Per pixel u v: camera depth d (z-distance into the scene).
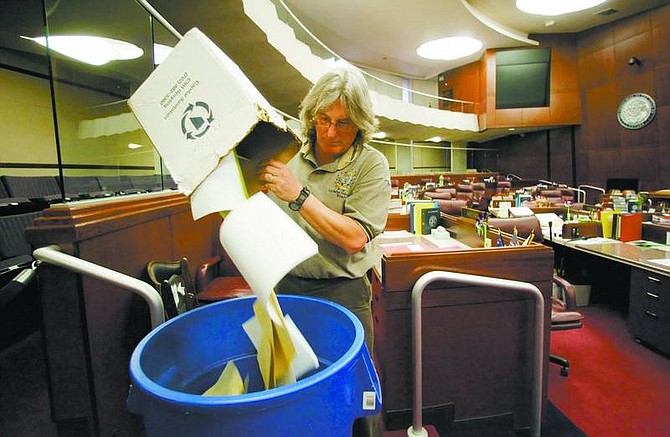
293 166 1.04
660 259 2.55
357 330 0.60
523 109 11.50
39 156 3.93
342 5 8.48
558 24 10.33
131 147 2.82
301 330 0.74
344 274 1.00
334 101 0.88
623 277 3.30
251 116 0.54
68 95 2.81
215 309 0.72
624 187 9.77
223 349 0.73
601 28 10.34
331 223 0.77
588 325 2.95
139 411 0.57
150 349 0.58
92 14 2.57
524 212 3.82
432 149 15.00
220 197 0.56
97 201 1.14
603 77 10.33
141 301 1.20
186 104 0.57
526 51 11.20
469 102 12.55
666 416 1.85
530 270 1.47
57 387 0.95
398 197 7.15
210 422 0.43
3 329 1.35
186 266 1.41
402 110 10.64
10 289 0.83
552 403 1.95
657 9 8.95
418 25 9.56
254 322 0.66
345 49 11.24
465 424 1.52
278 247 0.53
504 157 14.07
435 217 2.72
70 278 0.93
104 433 1.00
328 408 0.49
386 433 1.52
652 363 2.36
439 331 1.46
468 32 10.05
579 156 11.26
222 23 5.07
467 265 1.45
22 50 3.15
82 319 0.94
